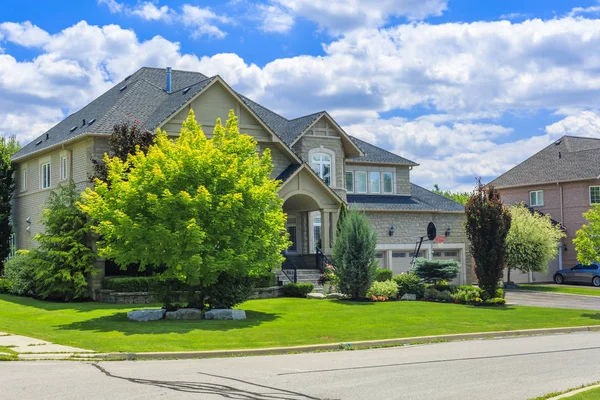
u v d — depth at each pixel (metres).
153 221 20.64
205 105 31.16
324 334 18.36
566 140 58.12
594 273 46.69
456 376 12.20
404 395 10.34
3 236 37.22
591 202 50.81
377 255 39.44
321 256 33.56
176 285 21.73
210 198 20.41
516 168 57.81
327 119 36.59
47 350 14.73
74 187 29.11
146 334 17.50
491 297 28.53
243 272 21.19
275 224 22.75
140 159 21.52
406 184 43.28
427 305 26.97
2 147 40.53
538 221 43.53
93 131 29.25
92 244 28.09
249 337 17.48
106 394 10.09
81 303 26.80
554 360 14.48
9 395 9.96
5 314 23.33
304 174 32.94
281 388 10.84
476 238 28.70
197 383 11.18
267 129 32.66
